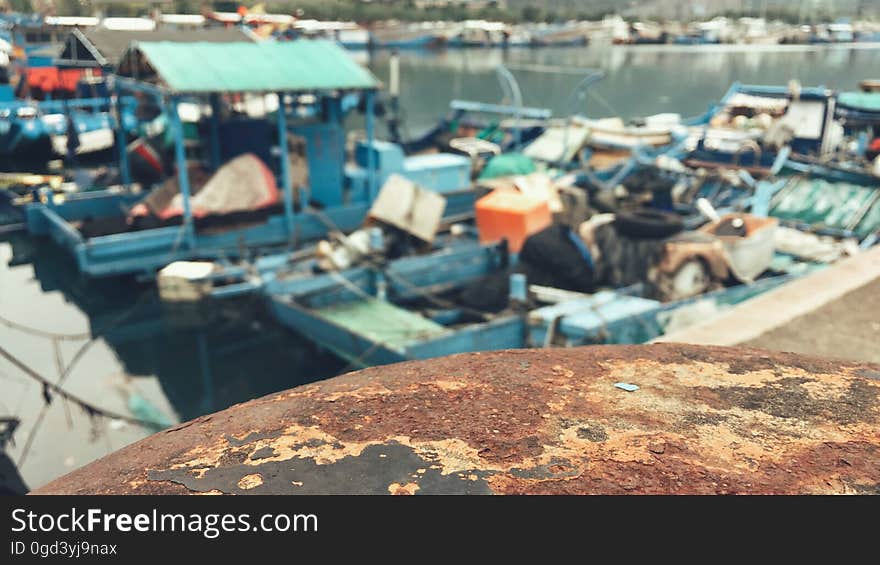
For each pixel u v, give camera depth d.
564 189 17.59
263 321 11.42
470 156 24.98
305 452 1.09
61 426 9.20
